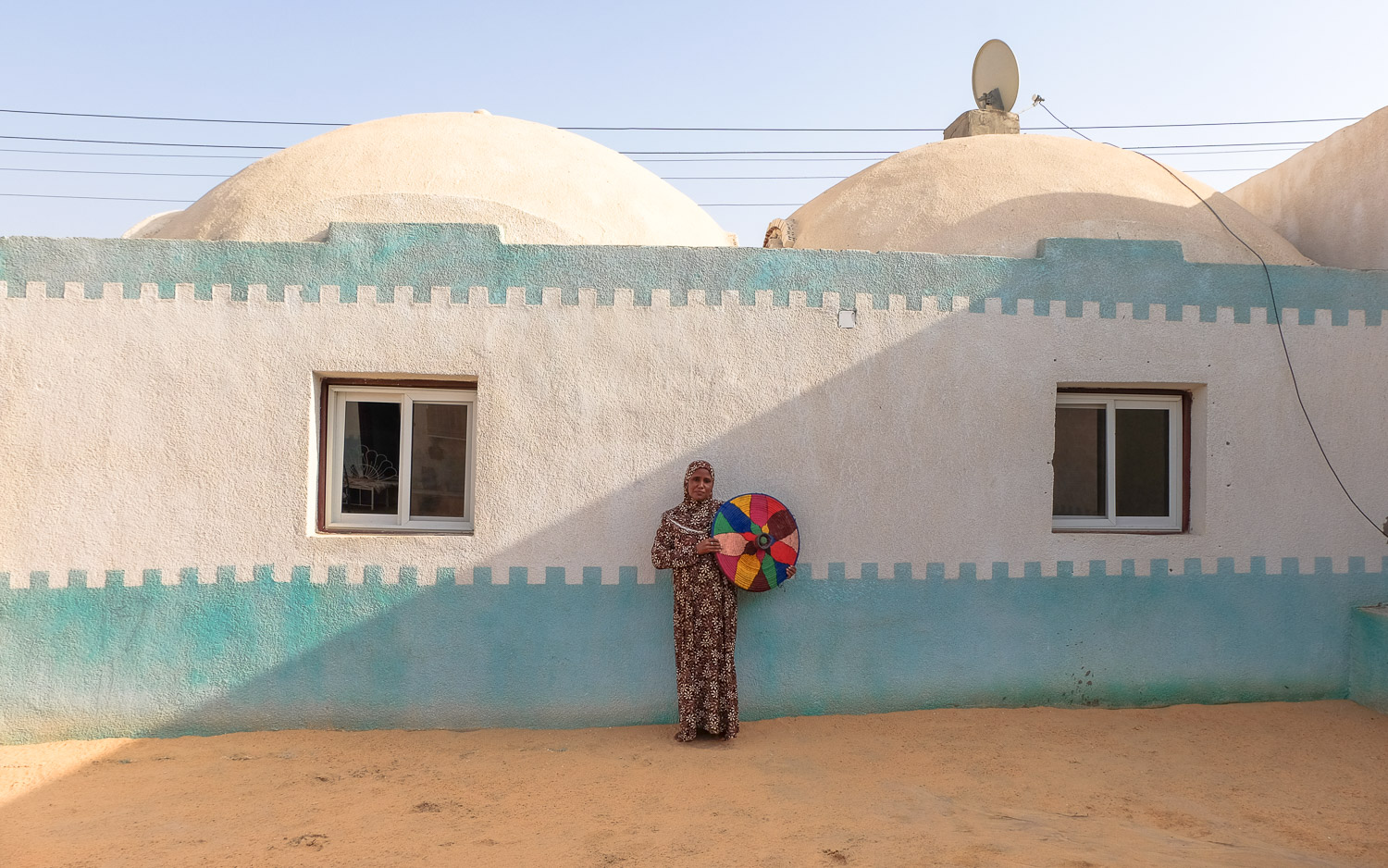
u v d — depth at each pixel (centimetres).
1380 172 708
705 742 558
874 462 611
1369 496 653
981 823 439
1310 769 530
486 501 584
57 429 559
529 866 389
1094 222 679
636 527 593
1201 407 643
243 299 572
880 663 611
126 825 436
